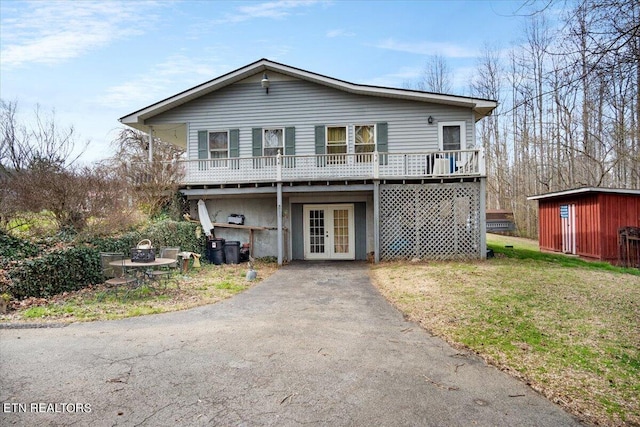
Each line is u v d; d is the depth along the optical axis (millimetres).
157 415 2951
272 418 2914
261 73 13922
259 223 14164
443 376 3697
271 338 4805
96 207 8719
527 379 3617
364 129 13719
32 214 8453
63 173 8633
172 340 4691
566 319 5434
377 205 11859
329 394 3312
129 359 4070
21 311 5898
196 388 3408
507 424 2850
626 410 3043
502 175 30266
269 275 10109
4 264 6426
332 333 5031
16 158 12555
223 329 5180
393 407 3094
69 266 7367
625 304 6238
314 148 13742
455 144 13344
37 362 3965
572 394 3318
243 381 3557
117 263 6969
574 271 9516
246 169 13438
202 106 14211
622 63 3979
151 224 10523
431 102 13352
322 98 13758
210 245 12672
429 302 6523
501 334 4840
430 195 11891
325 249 14031
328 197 13977
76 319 5555
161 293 7457
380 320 5676
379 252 11961
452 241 11781
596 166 21359
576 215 14750
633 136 8898
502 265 10219
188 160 12805
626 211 13539
